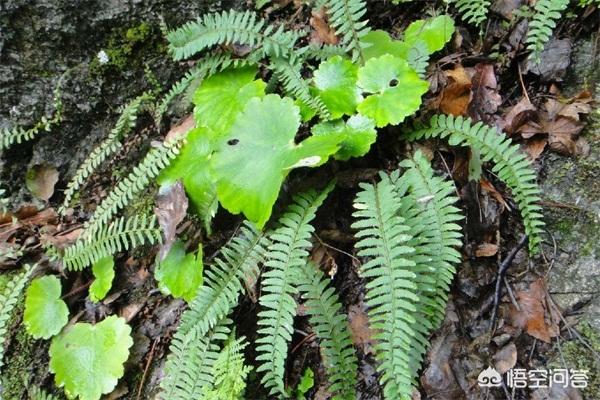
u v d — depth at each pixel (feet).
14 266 3.04
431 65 2.88
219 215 2.89
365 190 2.57
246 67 2.95
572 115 2.72
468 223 2.69
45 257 3.03
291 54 2.84
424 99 2.81
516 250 2.64
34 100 3.15
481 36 2.86
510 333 2.60
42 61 3.12
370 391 2.57
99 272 2.93
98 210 2.90
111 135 3.04
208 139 2.84
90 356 2.79
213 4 3.18
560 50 2.81
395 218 2.43
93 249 2.87
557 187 2.73
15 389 2.87
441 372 2.50
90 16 3.09
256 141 2.62
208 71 3.02
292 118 2.62
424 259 2.46
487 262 2.67
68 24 3.08
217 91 2.93
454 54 2.88
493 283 2.66
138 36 3.14
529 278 2.67
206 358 2.61
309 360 2.68
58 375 2.80
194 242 2.83
